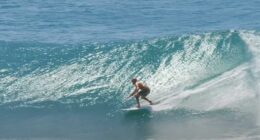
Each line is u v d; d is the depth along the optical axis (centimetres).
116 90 6594
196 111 5825
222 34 7312
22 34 9956
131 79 6744
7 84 6869
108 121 5856
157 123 5684
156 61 7025
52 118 6006
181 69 6750
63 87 6731
